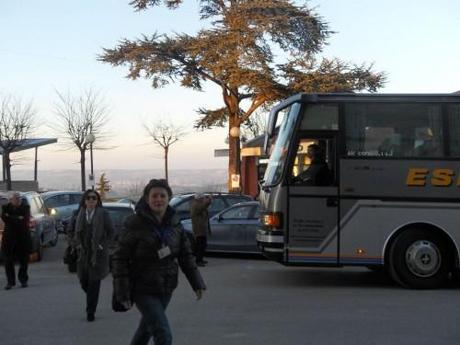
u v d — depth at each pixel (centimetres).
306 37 3459
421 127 1112
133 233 515
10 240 1133
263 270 1387
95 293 843
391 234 1100
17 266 1452
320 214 1105
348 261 1102
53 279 1258
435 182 1102
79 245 855
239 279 1241
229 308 926
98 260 845
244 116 3638
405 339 730
